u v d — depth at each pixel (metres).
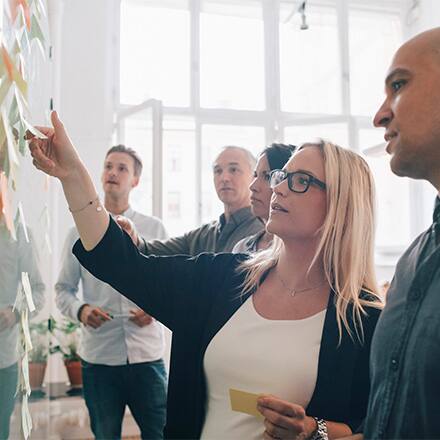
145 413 2.12
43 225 1.16
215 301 1.11
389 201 4.74
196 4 4.46
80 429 2.99
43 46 1.11
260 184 1.66
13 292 0.83
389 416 0.70
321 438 0.89
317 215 1.04
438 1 4.41
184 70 4.45
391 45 4.88
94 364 2.13
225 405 1.01
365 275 1.07
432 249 0.73
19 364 0.89
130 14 4.31
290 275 1.07
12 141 0.74
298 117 4.62
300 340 1.00
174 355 1.09
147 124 3.53
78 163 1.03
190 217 4.38
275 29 4.63
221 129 4.52
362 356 0.98
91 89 3.86
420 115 0.69
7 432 0.82
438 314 0.65
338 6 4.73
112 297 2.15
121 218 1.80
